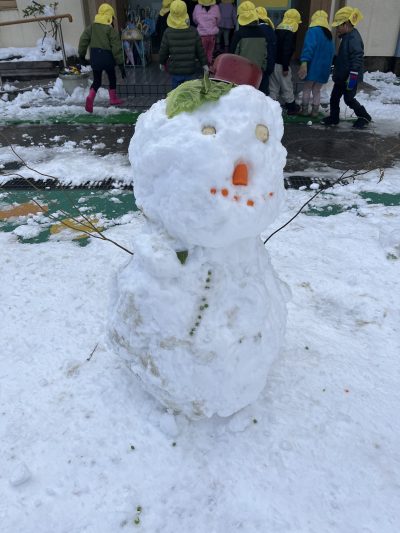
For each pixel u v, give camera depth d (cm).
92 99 788
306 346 273
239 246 192
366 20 1048
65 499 197
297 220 430
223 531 184
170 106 173
